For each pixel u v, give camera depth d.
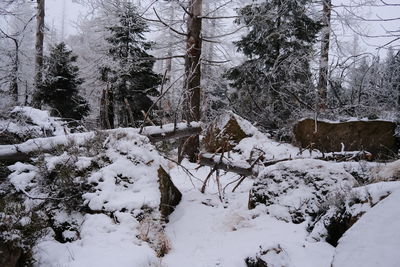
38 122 8.72
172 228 5.02
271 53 13.64
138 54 13.88
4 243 3.45
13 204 4.01
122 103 13.65
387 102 11.12
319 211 4.50
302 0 12.63
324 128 9.70
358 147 9.30
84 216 4.68
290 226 4.51
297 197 4.87
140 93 13.98
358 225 2.90
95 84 14.64
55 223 4.61
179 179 7.49
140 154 5.47
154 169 5.41
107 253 3.85
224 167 6.58
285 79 12.91
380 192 3.62
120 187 4.98
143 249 4.02
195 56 9.73
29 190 5.05
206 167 9.05
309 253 3.58
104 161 5.38
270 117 12.59
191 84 9.60
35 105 14.09
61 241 4.46
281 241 4.02
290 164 5.34
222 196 6.30
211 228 4.93
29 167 5.57
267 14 11.30
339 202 4.07
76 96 15.79
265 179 5.39
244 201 5.93
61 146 5.70
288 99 12.93
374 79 11.33
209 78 13.27
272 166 5.54
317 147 9.70
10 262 3.43
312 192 4.83
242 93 13.92
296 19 13.08
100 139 5.72
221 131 10.09
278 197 5.06
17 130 8.05
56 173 5.15
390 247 2.41
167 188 5.43
